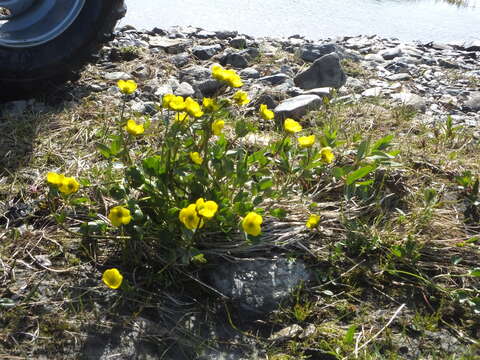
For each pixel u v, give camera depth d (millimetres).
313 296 982
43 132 1383
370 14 3941
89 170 1207
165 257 989
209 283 979
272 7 3736
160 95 1664
